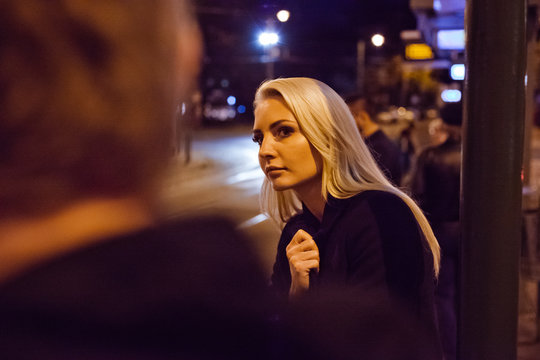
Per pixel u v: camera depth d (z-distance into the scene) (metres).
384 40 10.68
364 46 42.25
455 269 3.65
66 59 0.44
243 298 0.49
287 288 1.72
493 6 1.48
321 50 38.78
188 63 0.51
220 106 54.47
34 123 0.44
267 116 1.66
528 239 3.93
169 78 0.49
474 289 1.58
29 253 0.45
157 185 0.48
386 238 1.47
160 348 0.45
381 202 1.52
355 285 1.45
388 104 61.91
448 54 8.84
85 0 0.44
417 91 67.25
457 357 1.66
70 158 0.45
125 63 0.45
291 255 1.56
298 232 1.58
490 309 1.57
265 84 1.69
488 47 1.50
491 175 1.53
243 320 0.48
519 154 1.53
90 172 0.45
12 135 0.44
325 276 1.52
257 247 0.52
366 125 4.22
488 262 1.55
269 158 1.66
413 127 14.61
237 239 0.51
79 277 0.44
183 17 0.50
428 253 1.49
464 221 1.59
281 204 1.98
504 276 1.56
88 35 0.44
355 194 1.57
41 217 0.45
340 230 1.53
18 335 0.43
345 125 1.63
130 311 0.44
